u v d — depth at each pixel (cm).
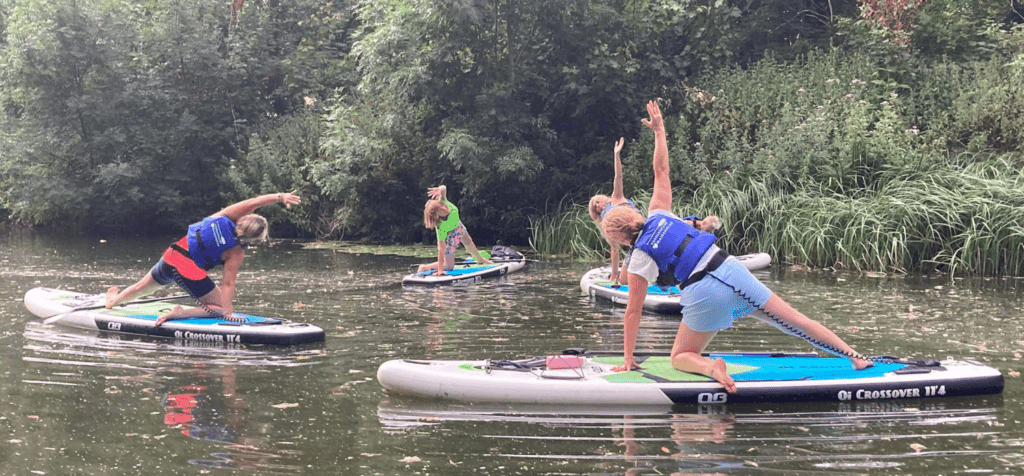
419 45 1602
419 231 1702
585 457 404
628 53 1584
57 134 1844
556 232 1502
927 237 1155
